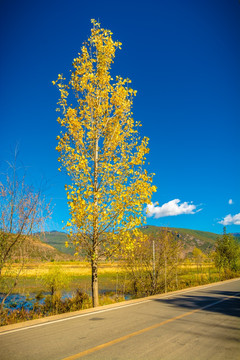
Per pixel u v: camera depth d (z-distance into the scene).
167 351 4.28
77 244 9.49
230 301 10.21
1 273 7.88
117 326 6.02
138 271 16.14
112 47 10.27
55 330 5.66
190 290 14.57
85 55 10.19
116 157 10.41
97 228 9.47
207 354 4.16
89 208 8.81
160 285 15.93
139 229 9.77
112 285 27.48
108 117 10.45
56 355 4.07
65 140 9.99
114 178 9.81
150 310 8.18
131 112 10.64
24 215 7.95
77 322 6.46
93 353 4.16
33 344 4.65
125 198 9.24
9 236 7.94
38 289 21.03
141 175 9.66
